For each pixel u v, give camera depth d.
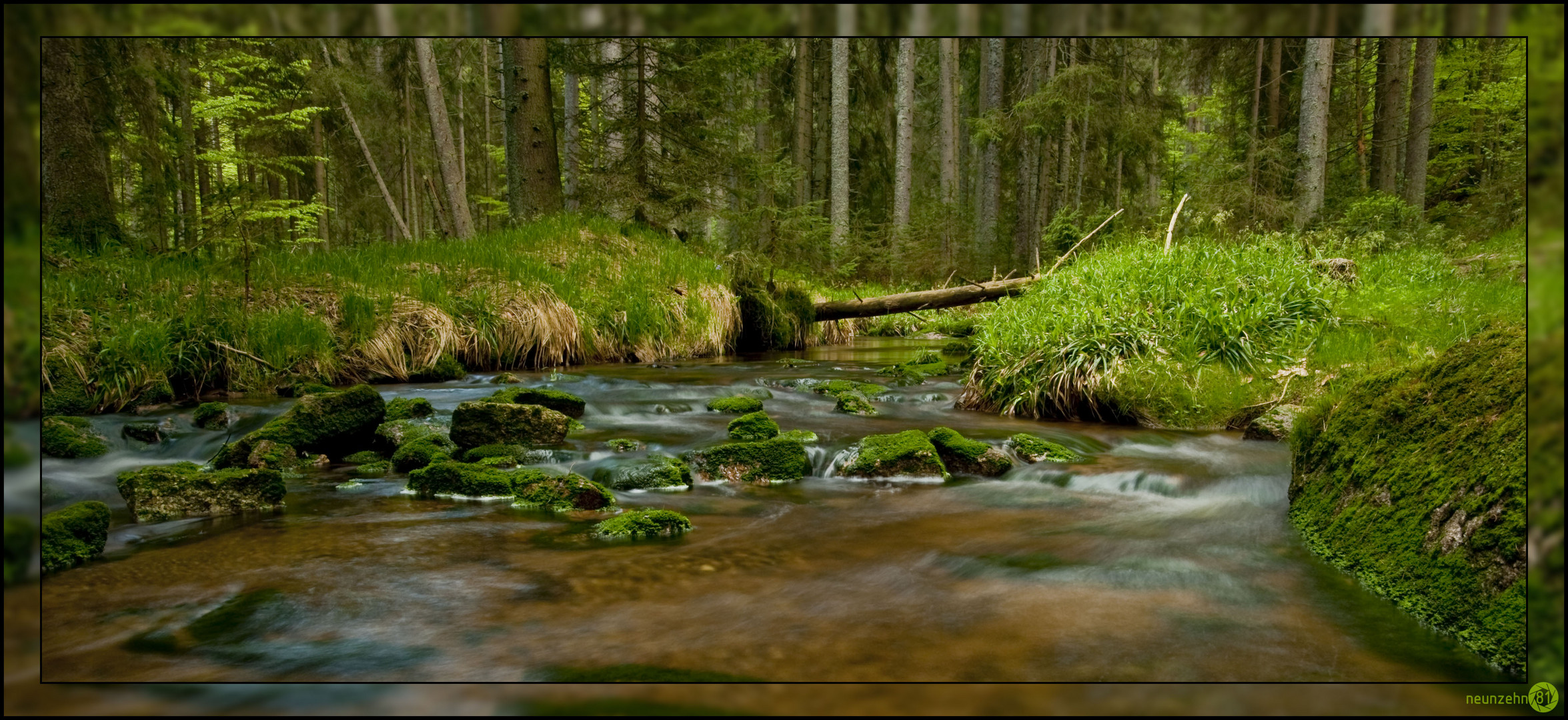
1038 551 2.83
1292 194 13.41
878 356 10.66
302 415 4.54
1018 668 1.75
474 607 2.27
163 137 8.98
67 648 1.94
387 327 7.56
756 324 11.27
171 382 6.07
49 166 7.50
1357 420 2.80
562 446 4.82
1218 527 3.12
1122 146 17.78
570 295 9.41
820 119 21.61
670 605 2.29
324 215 17.17
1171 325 5.85
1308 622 2.06
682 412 6.20
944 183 20.28
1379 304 6.28
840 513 3.45
